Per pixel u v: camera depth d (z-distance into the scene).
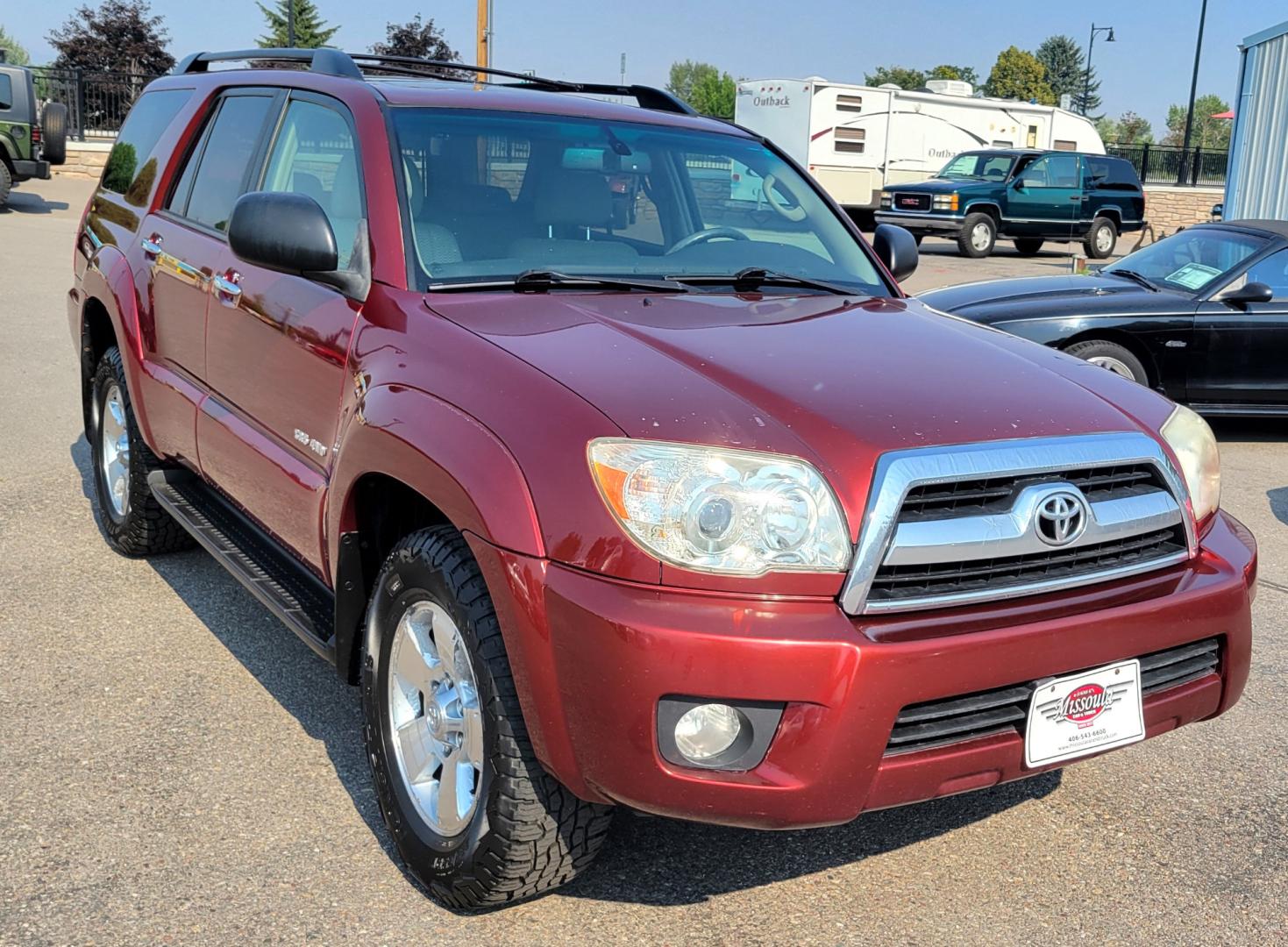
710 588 2.34
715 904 2.87
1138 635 2.64
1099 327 8.09
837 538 2.39
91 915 2.71
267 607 3.59
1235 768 3.67
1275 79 16.75
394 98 3.59
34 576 4.82
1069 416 2.76
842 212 4.31
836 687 2.32
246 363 3.74
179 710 3.73
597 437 2.41
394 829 2.88
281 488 3.50
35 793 3.21
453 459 2.58
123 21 50.00
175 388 4.28
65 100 27.22
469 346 2.79
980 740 2.53
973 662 2.42
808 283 3.70
